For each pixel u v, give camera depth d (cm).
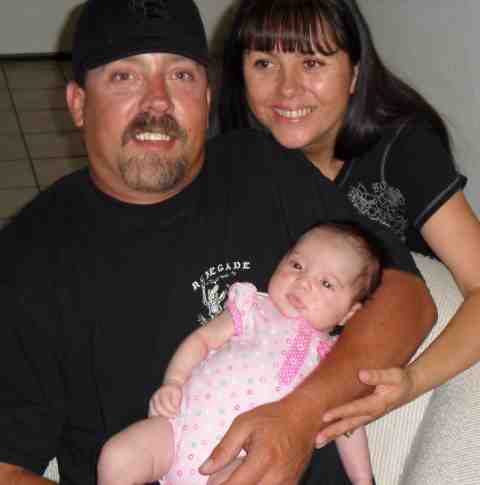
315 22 177
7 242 140
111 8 139
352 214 165
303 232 160
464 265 173
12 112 465
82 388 140
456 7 273
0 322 135
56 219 143
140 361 141
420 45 299
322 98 183
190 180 150
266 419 130
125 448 135
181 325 144
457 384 156
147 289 142
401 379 141
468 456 139
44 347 137
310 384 136
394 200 193
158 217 145
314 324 154
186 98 140
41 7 523
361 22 185
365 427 168
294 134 187
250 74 187
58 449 146
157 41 137
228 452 128
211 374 143
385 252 161
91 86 141
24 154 420
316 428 132
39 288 137
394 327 147
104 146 139
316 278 154
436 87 293
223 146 161
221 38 453
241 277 151
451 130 285
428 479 140
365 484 153
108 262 141
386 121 194
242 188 156
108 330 140
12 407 135
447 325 161
